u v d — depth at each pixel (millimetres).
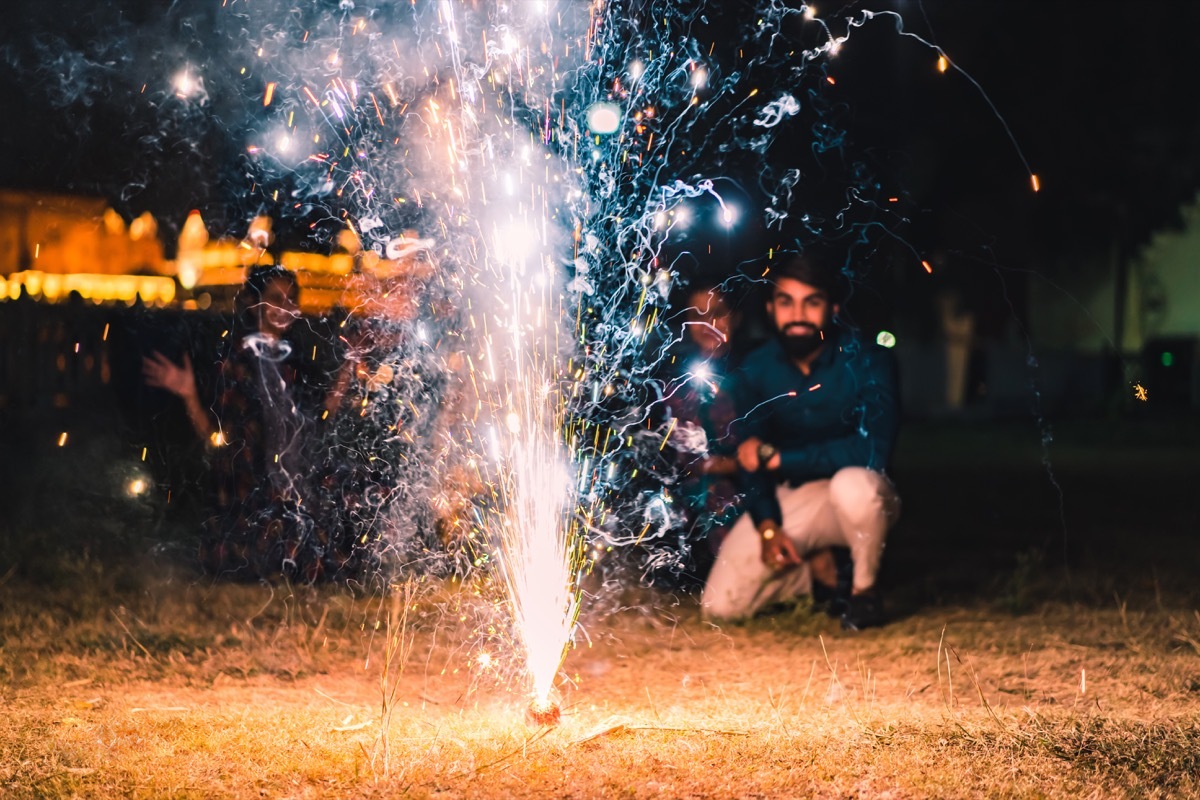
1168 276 36406
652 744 4391
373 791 3918
